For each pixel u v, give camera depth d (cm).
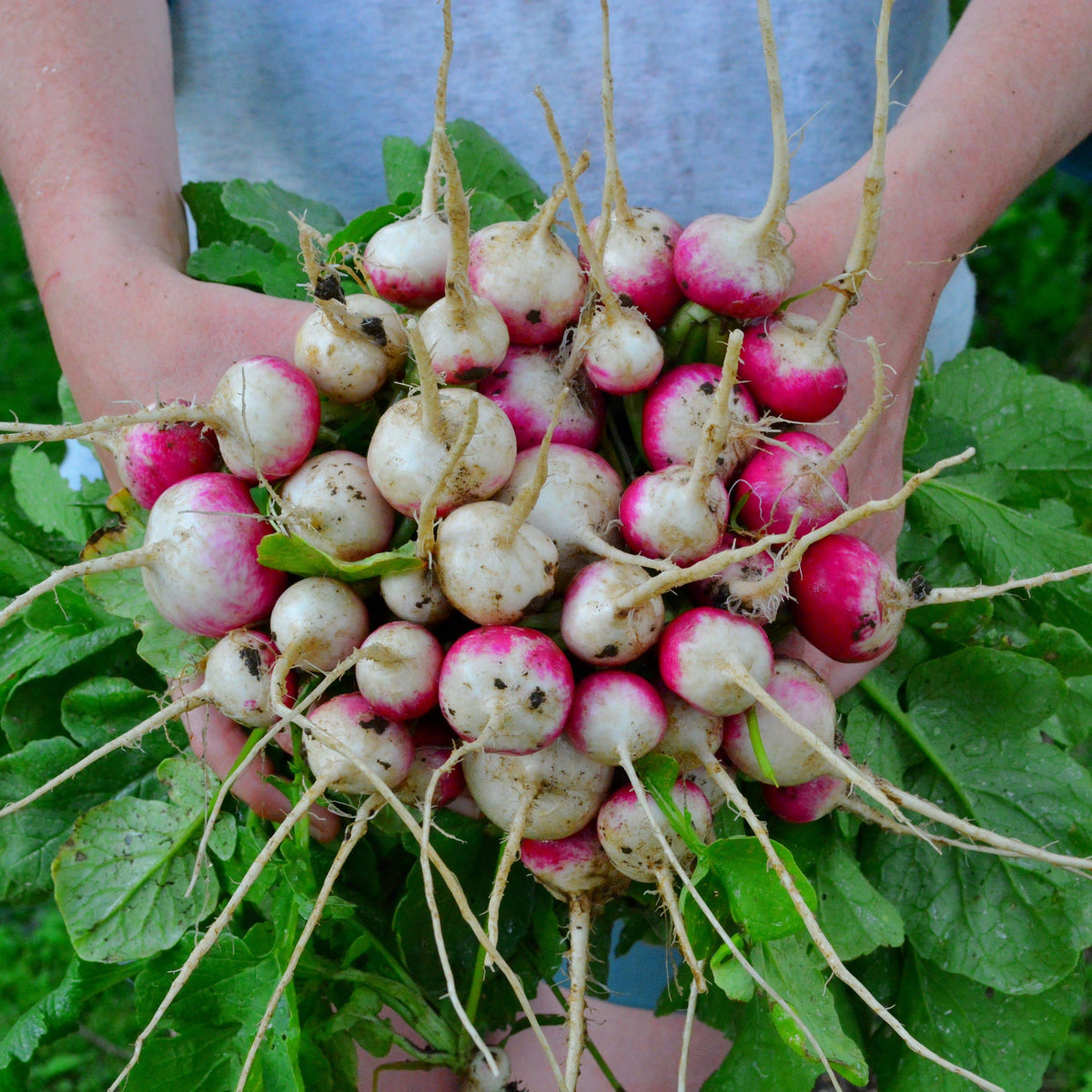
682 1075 37
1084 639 55
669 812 38
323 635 37
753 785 46
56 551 58
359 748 37
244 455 38
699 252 39
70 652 52
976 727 52
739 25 59
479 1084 49
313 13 59
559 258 40
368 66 60
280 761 45
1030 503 60
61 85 50
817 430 44
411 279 41
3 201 161
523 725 36
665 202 63
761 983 36
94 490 59
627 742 37
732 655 36
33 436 37
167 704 47
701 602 40
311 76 60
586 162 37
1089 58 52
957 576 57
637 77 60
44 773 51
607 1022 63
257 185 57
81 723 52
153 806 49
